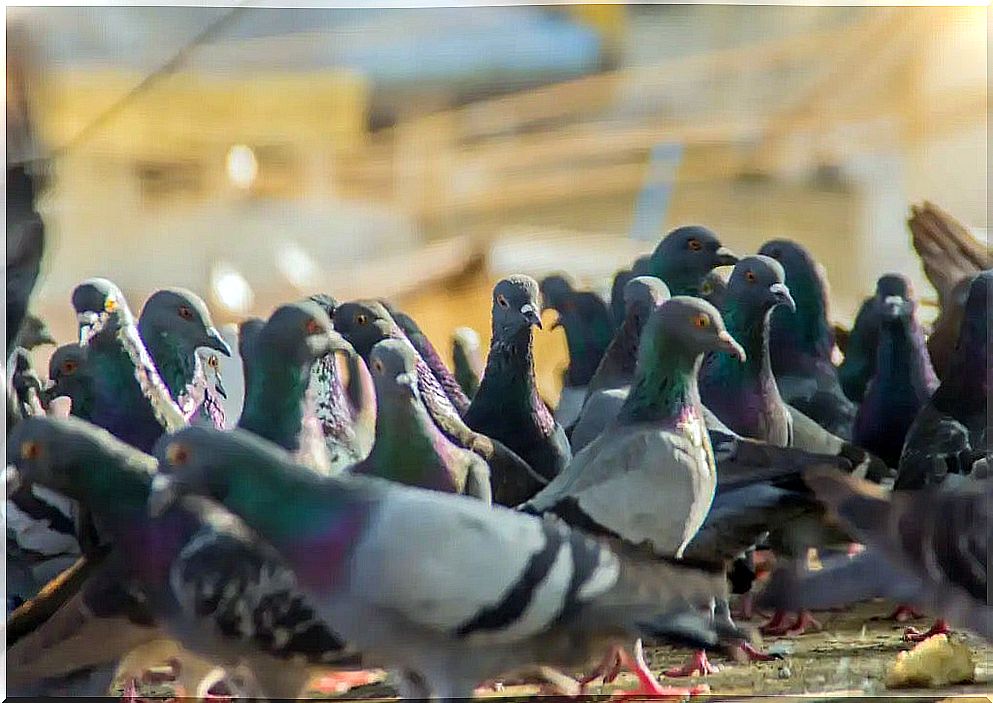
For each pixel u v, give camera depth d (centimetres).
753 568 1030
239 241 1425
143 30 1289
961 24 1423
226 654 761
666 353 849
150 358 943
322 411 964
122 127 1347
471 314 1452
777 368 1188
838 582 916
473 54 1454
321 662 753
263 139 1434
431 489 833
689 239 1073
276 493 698
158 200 1393
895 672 885
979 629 853
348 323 1016
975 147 1440
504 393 979
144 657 825
